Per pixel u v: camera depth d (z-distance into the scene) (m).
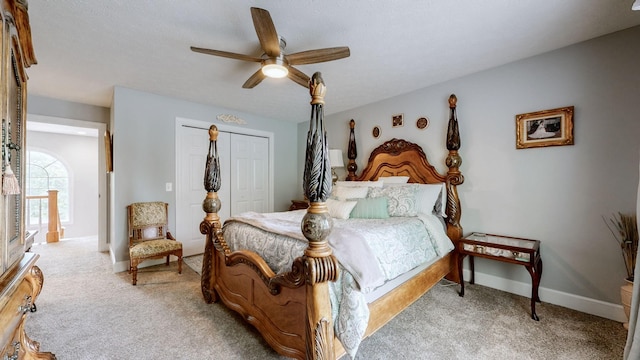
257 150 4.68
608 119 2.11
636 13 1.83
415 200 2.69
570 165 2.28
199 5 1.73
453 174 2.88
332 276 1.28
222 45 2.23
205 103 3.93
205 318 2.11
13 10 1.01
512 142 2.60
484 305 2.32
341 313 1.40
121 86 3.22
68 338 1.83
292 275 1.41
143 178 3.44
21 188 1.21
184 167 3.82
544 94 2.41
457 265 2.75
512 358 1.63
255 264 1.77
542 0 1.70
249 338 1.84
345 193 3.07
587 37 2.15
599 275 2.15
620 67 2.06
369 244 1.70
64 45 2.22
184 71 2.76
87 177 6.27
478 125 2.81
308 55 1.97
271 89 3.31
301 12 1.79
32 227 5.68
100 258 3.80
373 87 3.22
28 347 1.35
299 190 5.25
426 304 2.34
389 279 1.72
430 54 2.41
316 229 1.25
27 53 1.25
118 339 1.82
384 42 2.19
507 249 2.21
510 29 2.02
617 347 1.72
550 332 1.90
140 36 2.10
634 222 1.95
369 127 3.85
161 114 3.59
